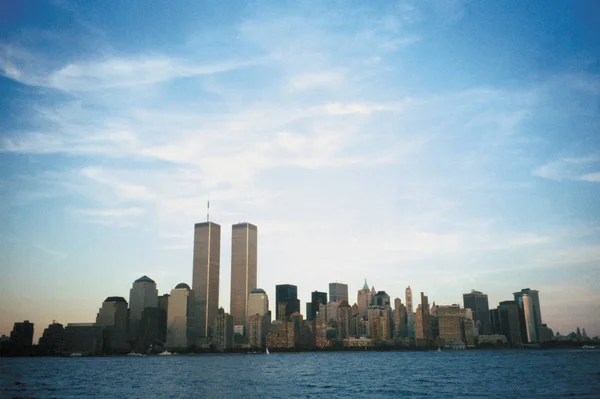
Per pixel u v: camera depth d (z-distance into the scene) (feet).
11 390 609.42
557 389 538.47
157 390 599.16
